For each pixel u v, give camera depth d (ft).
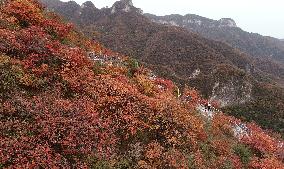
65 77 65.10
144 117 65.36
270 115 417.28
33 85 60.95
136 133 61.77
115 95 67.56
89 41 107.04
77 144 52.24
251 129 109.19
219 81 510.17
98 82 69.62
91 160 51.44
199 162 62.28
